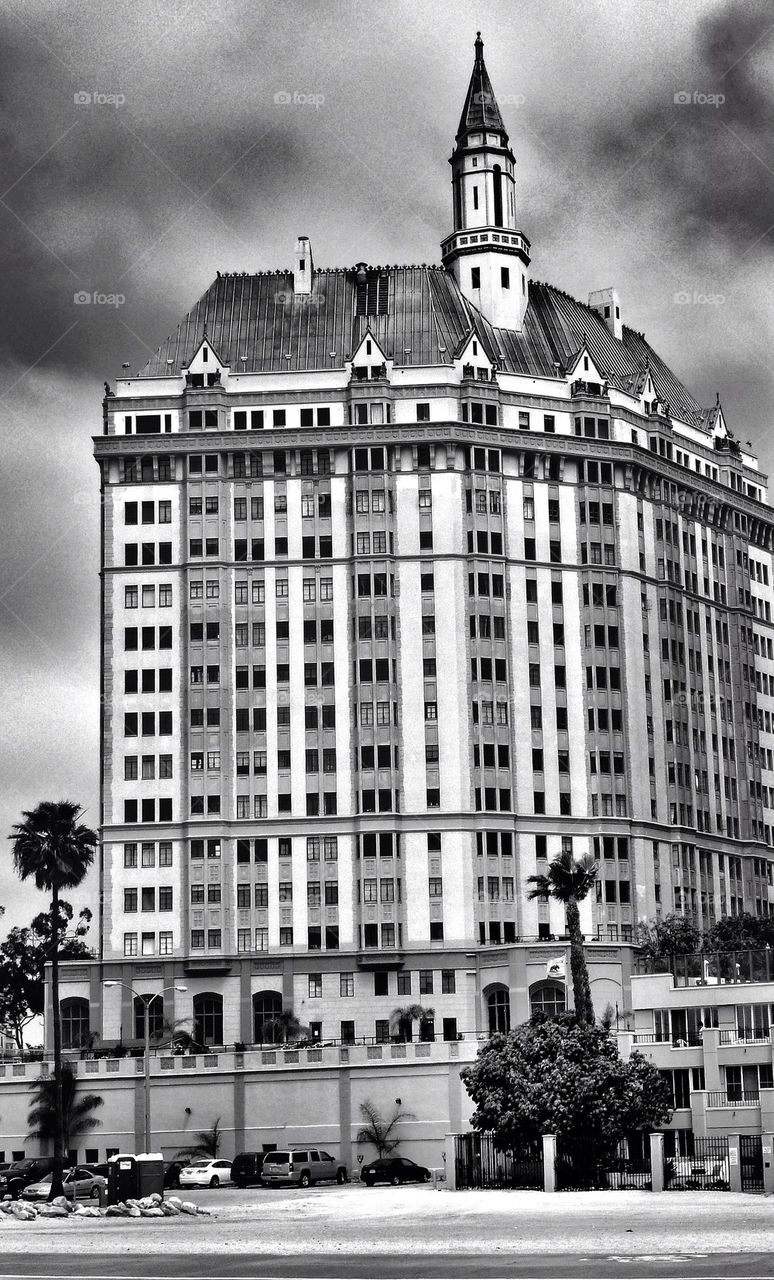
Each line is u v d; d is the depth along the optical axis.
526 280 183.25
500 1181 99.50
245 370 172.75
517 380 173.62
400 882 160.88
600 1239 60.53
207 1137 136.25
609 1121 95.25
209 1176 120.38
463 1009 158.12
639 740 170.75
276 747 163.75
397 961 158.75
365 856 161.00
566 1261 53.34
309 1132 135.62
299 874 161.50
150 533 167.50
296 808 162.75
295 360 172.88
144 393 170.50
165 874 161.88
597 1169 94.88
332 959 159.88
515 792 164.38
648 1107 97.94
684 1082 120.31
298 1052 137.38
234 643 165.50
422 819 162.00
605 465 173.62
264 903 161.25
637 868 167.00
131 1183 87.19
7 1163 132.38
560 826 165.25
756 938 160.88
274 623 165.75
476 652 165.25
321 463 168.25
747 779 186.25
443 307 178.12
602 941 155.00
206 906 160.75
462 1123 134.00
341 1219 77.31
